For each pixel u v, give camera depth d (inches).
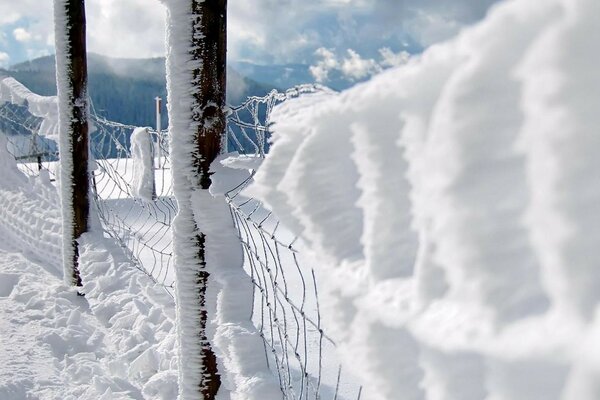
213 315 90.3
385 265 31.1
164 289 142.3
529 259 18.9
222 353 83.2
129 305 150.2
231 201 84.5
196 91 87.3
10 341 140.8
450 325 22.8
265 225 235.3
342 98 33.9
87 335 145.6
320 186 37.5
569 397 15.4
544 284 18.7
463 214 19.6
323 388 109.5
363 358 32.7
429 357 25.3
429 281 25.5
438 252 22.3
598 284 15.9
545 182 16.1
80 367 128.7
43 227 207.3
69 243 177.9
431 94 24.5
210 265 90.1
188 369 92.6
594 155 15.8
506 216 19.1
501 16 17.9
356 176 36.1
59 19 169.2
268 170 42.8
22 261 203.3
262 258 192.9
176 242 91.7
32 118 236.8
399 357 31.0
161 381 112.8
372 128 30.8
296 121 41.4
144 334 136.8
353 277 33.5
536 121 16.4
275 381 76.4
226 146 91.2
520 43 18.5
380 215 30.9
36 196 230.5
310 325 137.7
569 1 15.6
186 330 92.2
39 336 143.2
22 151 253.6
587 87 15.6
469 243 19.6
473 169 19.3
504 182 19.1
